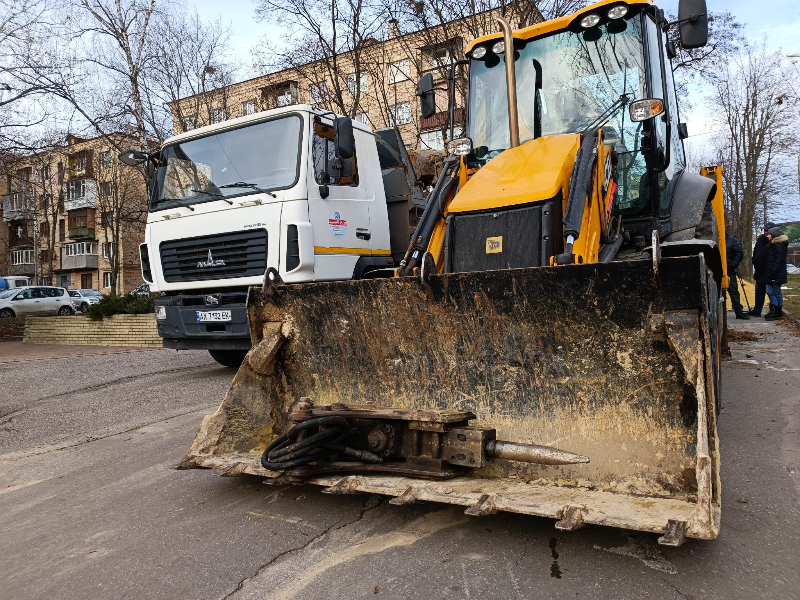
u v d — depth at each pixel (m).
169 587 2.62
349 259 7.03
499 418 3.40
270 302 3.98
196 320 7.10
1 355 11.52
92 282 44.94
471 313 3.37
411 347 3.62
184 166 7.37
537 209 3.87
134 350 11.52
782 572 2.52
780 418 4.86
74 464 4.62
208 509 3.50
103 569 2.83
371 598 2.44
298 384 4.04
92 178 29.77
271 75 17.97
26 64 15.29
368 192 7.45
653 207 5.04
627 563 2.61
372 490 2.97
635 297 2.94
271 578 2.64
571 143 4.37
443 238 4.57
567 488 2.95
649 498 2.74
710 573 2.51
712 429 2.57
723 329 6.84
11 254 47.84
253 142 6.96
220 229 6.88
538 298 3.17
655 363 3.00
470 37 13.75
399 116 18.03
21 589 2.71
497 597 2.40
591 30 5.21
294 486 3.80
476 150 5.54
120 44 16.86
